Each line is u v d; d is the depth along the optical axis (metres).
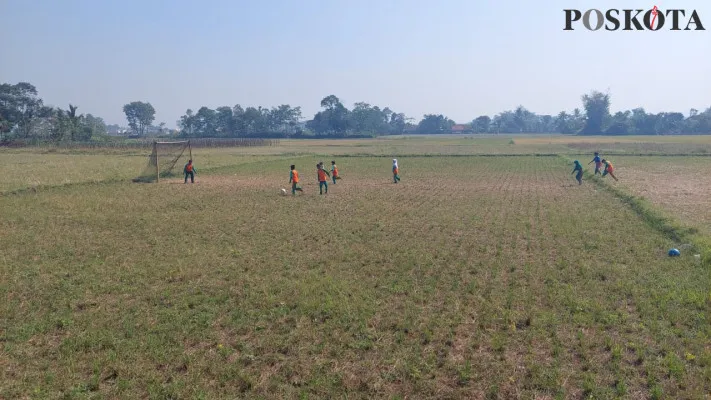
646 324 9.47
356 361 8.19
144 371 7.87
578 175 33.41
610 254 14.64
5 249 15.37
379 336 9.03
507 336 9.03
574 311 10.16
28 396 7.18
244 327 9.45
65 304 10.74
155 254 14.86
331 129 197.75
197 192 29.02
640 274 12.52
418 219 20.59
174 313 10.14
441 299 10.96
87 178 34.69
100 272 12.98
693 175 37.97
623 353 8.33
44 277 12.57
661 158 56.66
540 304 10.61
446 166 49.62
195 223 19.61
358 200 26.14
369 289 11.55
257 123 185.75
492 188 31.64
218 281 12.30
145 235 17.50
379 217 21.06
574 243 16.03
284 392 7.30
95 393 7.27
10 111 124.88
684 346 8.53
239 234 17.66
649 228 18.23
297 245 15.98
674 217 19.20
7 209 22.44
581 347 8.47
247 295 11.27
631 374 7.67
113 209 22.81
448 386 7.45
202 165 47.12
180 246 15.88
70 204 23.95
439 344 8.72
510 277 12.47
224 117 182.00
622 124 184.12
